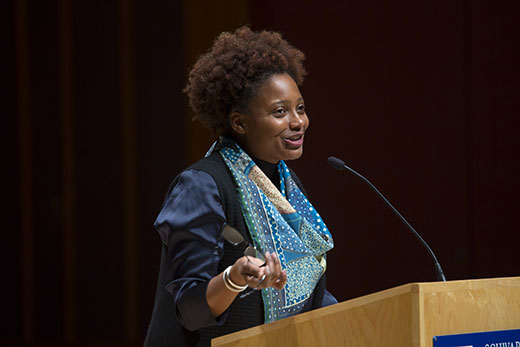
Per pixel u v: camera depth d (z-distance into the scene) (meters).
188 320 5.48
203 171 6.02
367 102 17.48
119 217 20.61
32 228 20.91
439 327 4.47
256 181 6.27
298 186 7.03
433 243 17.31
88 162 20.67
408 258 17.33
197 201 5.79
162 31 20.19
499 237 17.05
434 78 17.33
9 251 20.98
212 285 5.31
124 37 20.41
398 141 17.41
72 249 20.77
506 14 17.00
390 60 17.42
